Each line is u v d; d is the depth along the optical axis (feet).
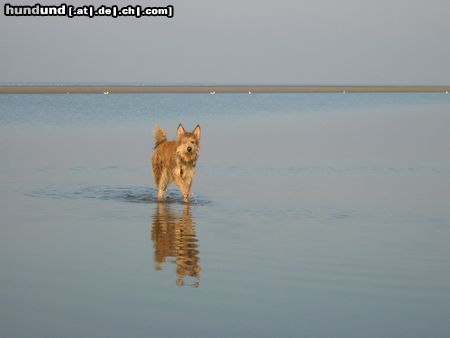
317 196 51.55
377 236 38.17
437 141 96.48
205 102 232.12
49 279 29.09
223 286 28.32
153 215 43.91
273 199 50.14
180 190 54.24
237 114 159.63
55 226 40.06
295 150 84.02
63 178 60.03
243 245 35.63
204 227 40.19
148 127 116.78
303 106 208.74
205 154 78.79
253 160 73.82
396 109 190.90
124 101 228.63
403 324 24.18
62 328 23.44
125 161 72.79
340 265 31.86
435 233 39.14
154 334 22.95
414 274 30.48
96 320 24.21
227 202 48.98
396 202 49.26
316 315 24.99
